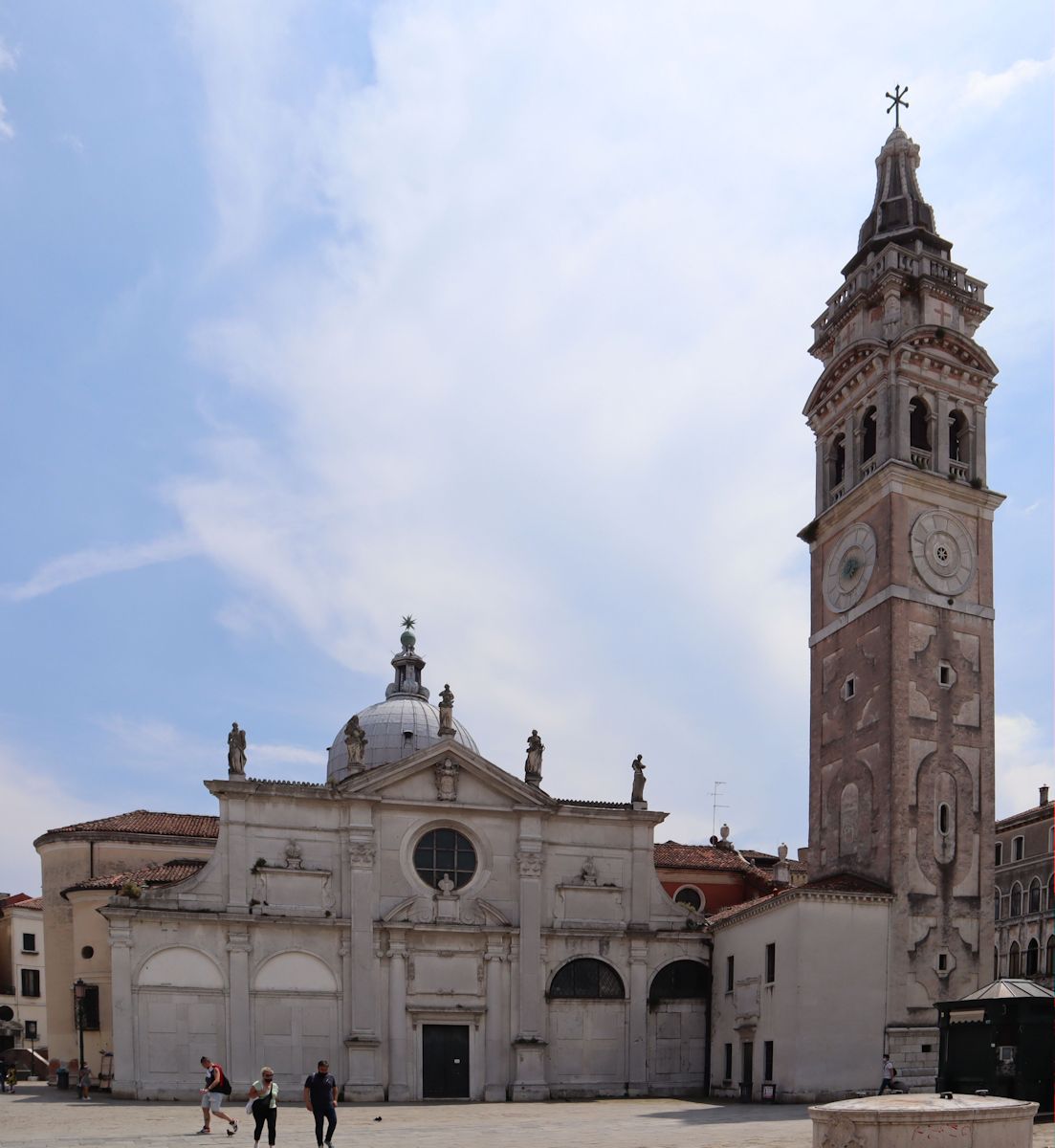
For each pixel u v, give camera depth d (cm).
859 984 4850
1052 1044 3272
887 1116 1622
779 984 4950
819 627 5881
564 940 5709
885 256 5859
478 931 5559
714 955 5809
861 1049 4788
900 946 4931
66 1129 3719
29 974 8912
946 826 5172
